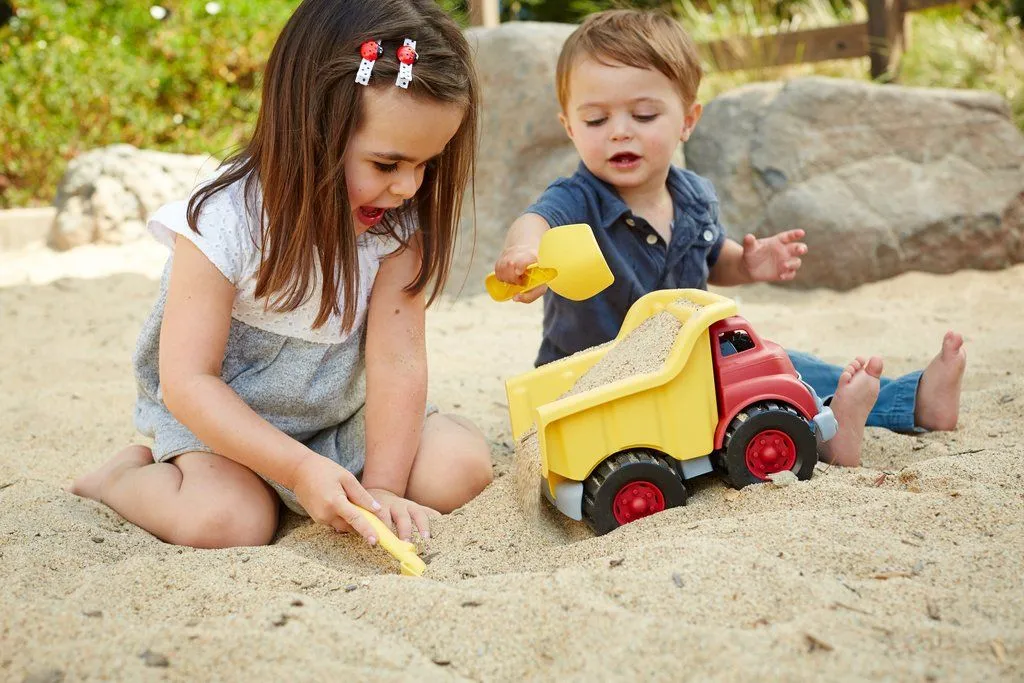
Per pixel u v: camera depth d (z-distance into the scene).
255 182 1.90
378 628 1.42
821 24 7.07
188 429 2.03
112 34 8.03
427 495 2.02
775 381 1.89
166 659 1.28
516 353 3.72
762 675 1.19
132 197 6.18
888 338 3.69
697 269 2.54
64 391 3.15
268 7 8.27
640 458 1.82
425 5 1.86
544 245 1.94
